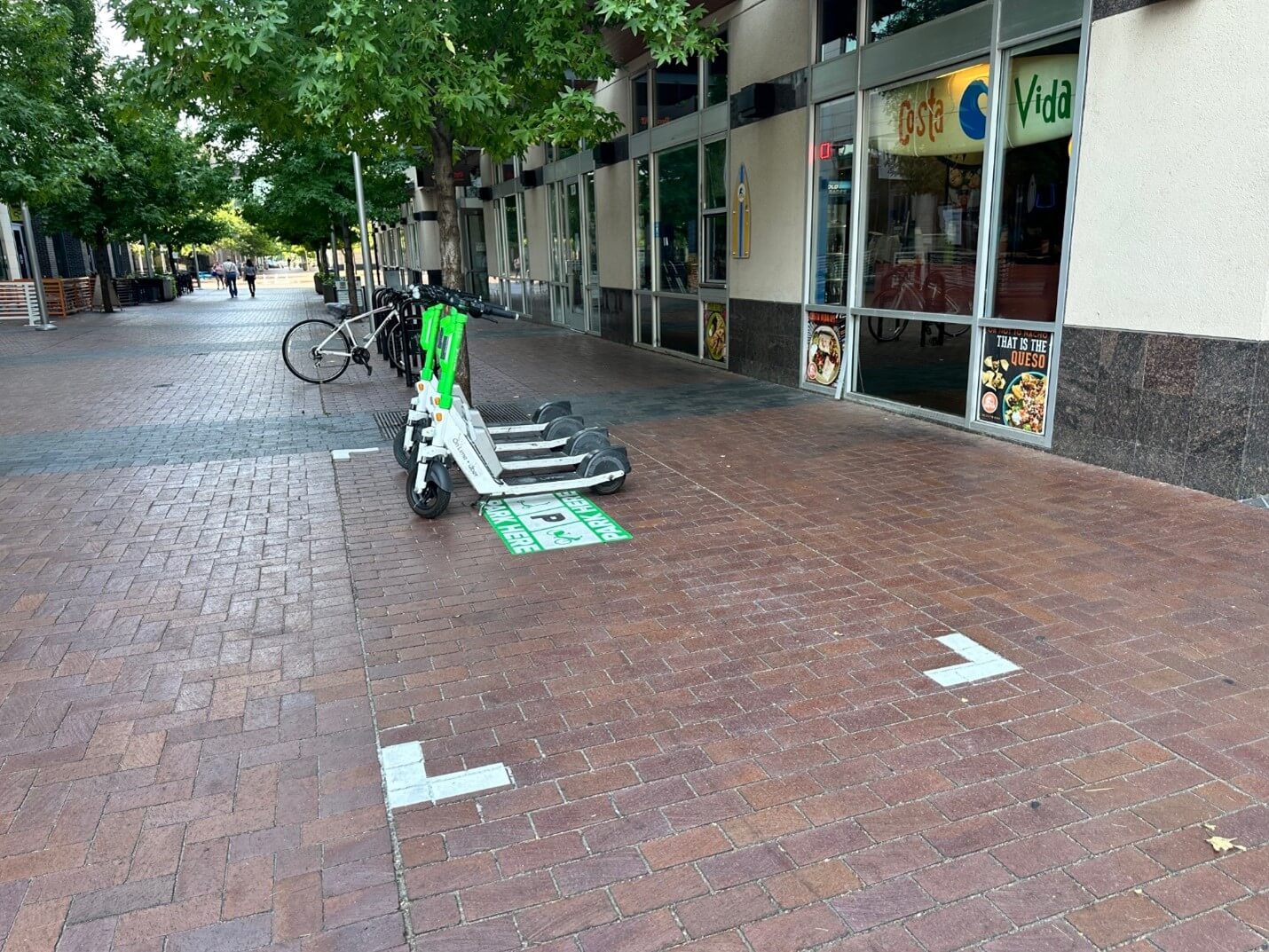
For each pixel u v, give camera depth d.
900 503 5.73
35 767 3.06
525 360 13.15
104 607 4.38
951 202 7.60
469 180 24.30
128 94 7.47
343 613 4.27
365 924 2.34
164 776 3.00
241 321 23.23
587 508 5.82
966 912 2.33
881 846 2.58
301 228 21.69
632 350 14.13
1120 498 5.67
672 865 2.53
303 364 11.68
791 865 2.52
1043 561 4.69
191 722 3.33
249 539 5.34
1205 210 5.51
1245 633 3.83
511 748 3.12
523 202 19.98
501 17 7.51
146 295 34.47
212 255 86.06
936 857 2.53
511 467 6.03
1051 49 6.54
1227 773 2.88
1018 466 6.50
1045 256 6.75
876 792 2.83
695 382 10.77
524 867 2.54
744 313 10.91
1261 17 5.09
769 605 4.24
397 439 6.68
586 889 2.45
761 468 6.68
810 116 9.24
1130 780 2.86
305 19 6.96
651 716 3.30
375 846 2.64
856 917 2.32
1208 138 5.44
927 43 7.57
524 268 20.44
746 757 3.03
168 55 6.62
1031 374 6.95
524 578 4.66
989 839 2.60
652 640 3.91
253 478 6.70
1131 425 6.15
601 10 6.55
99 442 8.01
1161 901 2.36
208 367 13.14
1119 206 6.07
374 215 20.22
